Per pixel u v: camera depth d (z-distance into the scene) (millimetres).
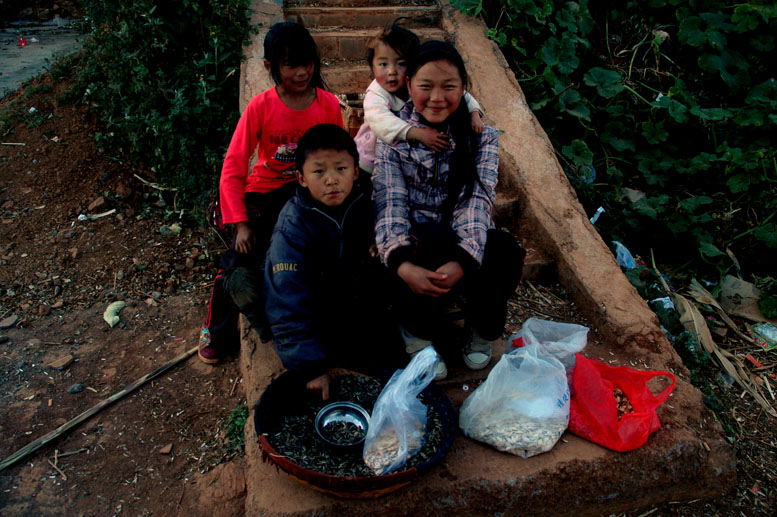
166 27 4184
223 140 4121
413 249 2227
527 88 4547
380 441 1969
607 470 2227
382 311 2506
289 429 2096
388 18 4883
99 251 3750
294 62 2439
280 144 2678
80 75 4551
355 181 2377
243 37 4273
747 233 3801
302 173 2180
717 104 4793
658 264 3953
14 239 3762
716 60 4652
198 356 3088
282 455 1940
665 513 2324
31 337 3170
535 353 2246
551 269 3385
